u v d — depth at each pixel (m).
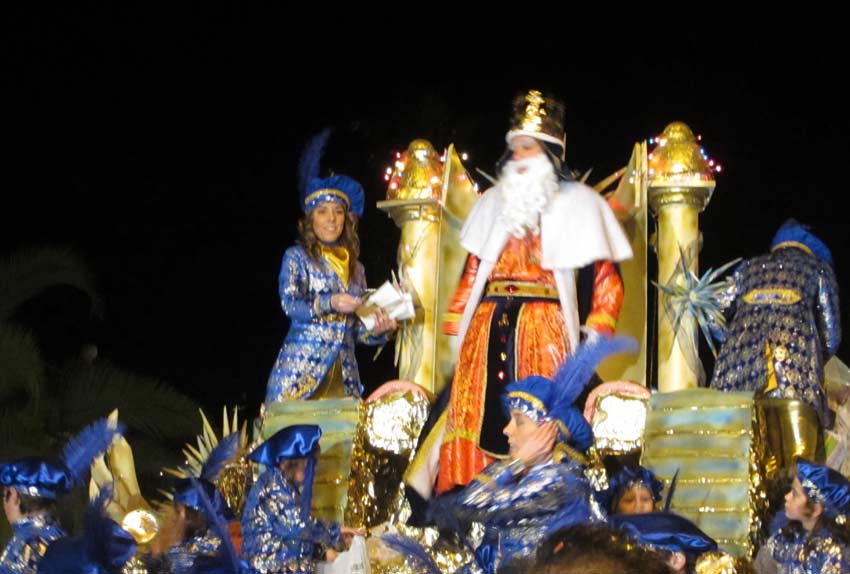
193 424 17.36
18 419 16.48
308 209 11.42
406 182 11.73
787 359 10.19
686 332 10.92
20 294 17.23
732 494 9.80
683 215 11.10
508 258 10.55
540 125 10.63
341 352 11.23
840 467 10.72
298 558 9.06
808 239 10.77
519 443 8.03
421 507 10.23
